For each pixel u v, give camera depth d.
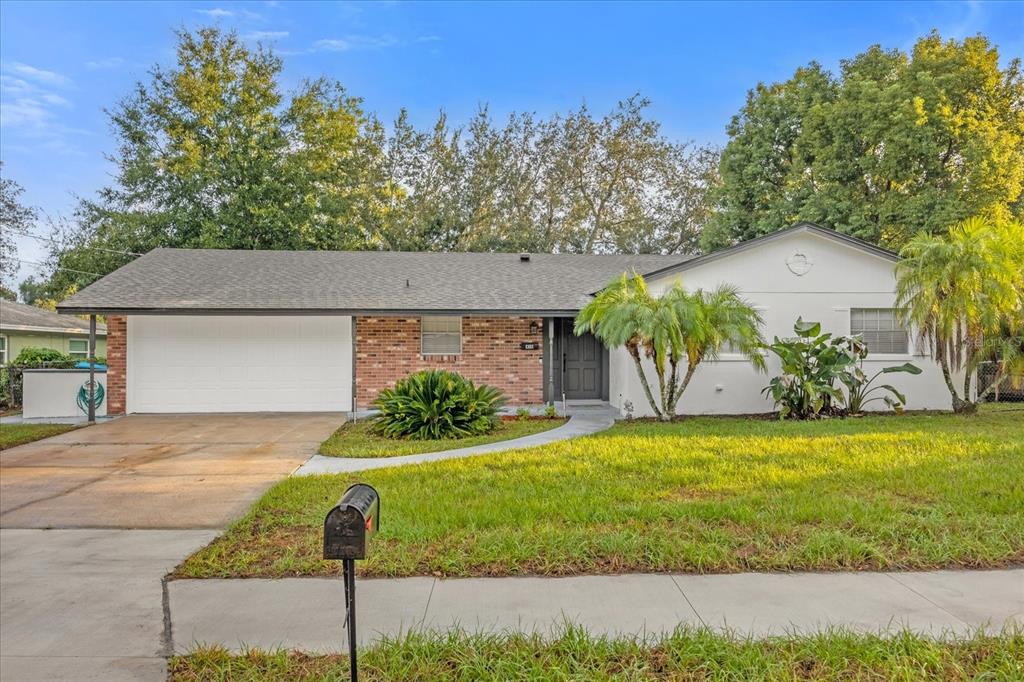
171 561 4.88
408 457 9.09
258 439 10.97
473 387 12.16
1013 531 4.95
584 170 31.50
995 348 12.66
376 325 15.09
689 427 11.25
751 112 26.78
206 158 25.36
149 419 13.60
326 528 2.62
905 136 20.55
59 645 3.48
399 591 4.12
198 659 3.27
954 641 3.30
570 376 15.87
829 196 22.45
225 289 14.59
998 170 20.42
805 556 4.56
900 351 13.80
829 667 3.05
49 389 13.95
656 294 13.13
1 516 6.22
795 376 12.78
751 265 13.46
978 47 21.94
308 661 3.24
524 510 5.68
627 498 6.15
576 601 3.92
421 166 31.67
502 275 16.69
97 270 24.09
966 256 11.90
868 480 6.68
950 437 9.41
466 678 3.01
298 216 25.11
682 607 3.81
